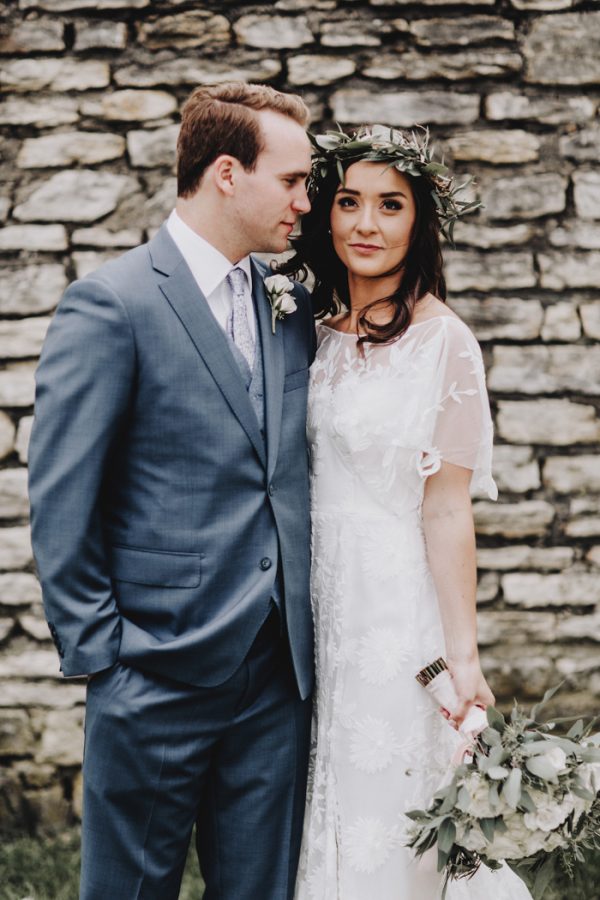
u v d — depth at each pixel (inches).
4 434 138.8
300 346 90.0
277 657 86.4
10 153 138.3
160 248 84.4
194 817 86.7
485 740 76.9
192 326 81.9
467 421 85.2
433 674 84.3
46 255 138.8
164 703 81.1
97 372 79.1
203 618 82.0
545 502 138.8
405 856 84.6
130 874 83.3
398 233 87.5
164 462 81.9
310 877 87.9
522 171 137.8
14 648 138.4
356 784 85.3
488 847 75.9
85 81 137.4
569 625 138.5
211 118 83.0
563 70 137.0
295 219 86.4
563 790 74.6
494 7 136.4
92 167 138.4
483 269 138.3
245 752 85.9
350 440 84.4
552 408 138.5
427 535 86.7
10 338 138.6
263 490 83.7
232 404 82.2
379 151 86.0
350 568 86.0
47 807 138.0
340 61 136.6
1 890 119.0
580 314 138.6
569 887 115.3
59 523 78.9
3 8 136.9
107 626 80.7
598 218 138.3
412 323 87.2
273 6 136.3
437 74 136.8
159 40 137.0
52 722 137.9
